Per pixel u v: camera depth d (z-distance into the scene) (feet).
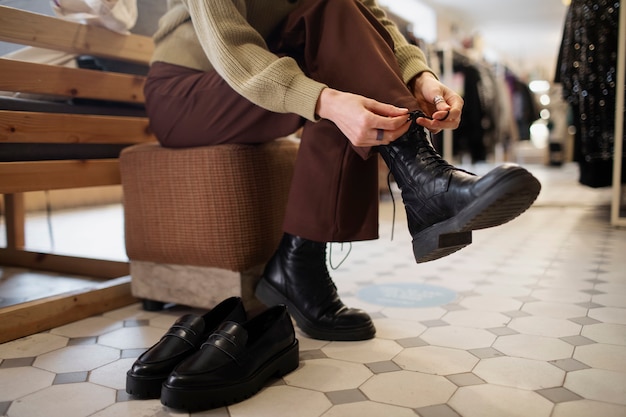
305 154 3.71
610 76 8.86
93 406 2.92
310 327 3.96
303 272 4.04
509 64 34.32
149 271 4.90
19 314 4.14
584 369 3.22
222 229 4.30
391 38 3.77
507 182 2.62
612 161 9.42
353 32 3.37
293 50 3.84
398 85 3.15
